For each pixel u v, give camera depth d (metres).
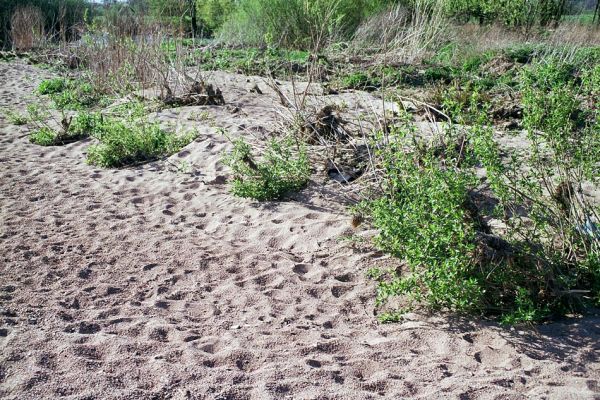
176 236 5.70
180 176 7.35
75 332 3.98
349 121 8.20
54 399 3.20
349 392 3.33
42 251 5.31
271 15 19.22
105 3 16.27
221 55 16.33
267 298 4.53
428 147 5.35
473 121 5.24
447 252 4.12
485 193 5.92
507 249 4.17
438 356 3.74
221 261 5.18
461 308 4.18
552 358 3.66
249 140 7.98
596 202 5.54
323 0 18.77
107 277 4.88
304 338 3.97
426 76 13.11
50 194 6.84
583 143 4.73
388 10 20.05
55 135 9.28
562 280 4.13
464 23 21.58
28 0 23.81
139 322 4.13
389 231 4.42
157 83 11.48
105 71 12.43
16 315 4.16
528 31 19.55
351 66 14.27
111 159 7.97
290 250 5.42
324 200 6.28
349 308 4.42
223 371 3.51
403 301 4.44
